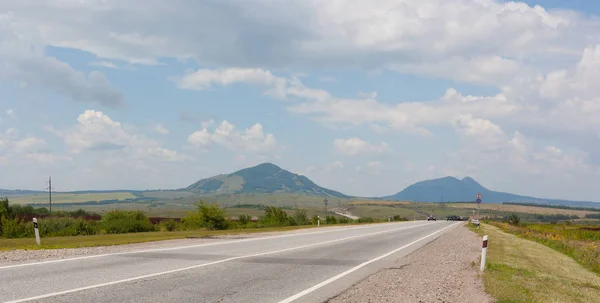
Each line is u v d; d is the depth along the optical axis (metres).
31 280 10.45
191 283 10.59
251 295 9.46
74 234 39.38
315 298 9.37
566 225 97.19
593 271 22.36
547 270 17.80
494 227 67.38
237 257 16.06
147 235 27.94
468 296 10.20
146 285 10.14
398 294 10.13
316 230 41.22
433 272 13.98
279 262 15.06
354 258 17.12
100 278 10.89
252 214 190.50
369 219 92.94
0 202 39.75
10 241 20.89
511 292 10.49
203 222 52.69
